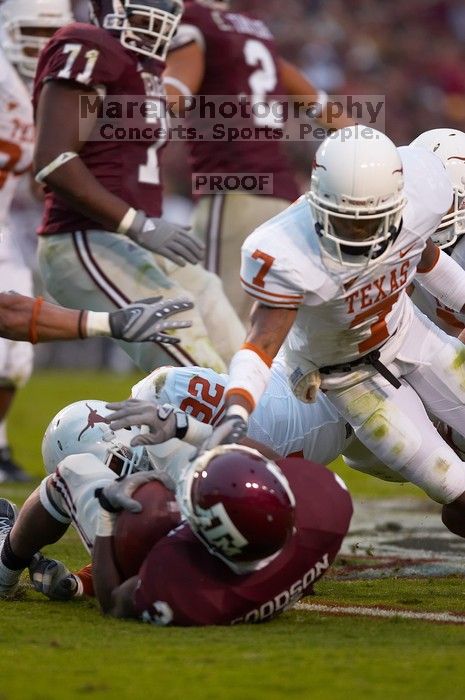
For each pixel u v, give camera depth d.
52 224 16.09
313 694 8.38
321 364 12.16
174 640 9.81
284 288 10.84
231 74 20.58
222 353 16.61
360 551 15.51
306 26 46.56
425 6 48.78
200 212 21.45
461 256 13.62
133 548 10.50
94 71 15.18
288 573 10.17
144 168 16.06
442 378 12.52
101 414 12.23
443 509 13.32
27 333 11.23
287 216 11.16
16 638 9.97
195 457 9.96
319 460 13.39
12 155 19.53
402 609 11.57
